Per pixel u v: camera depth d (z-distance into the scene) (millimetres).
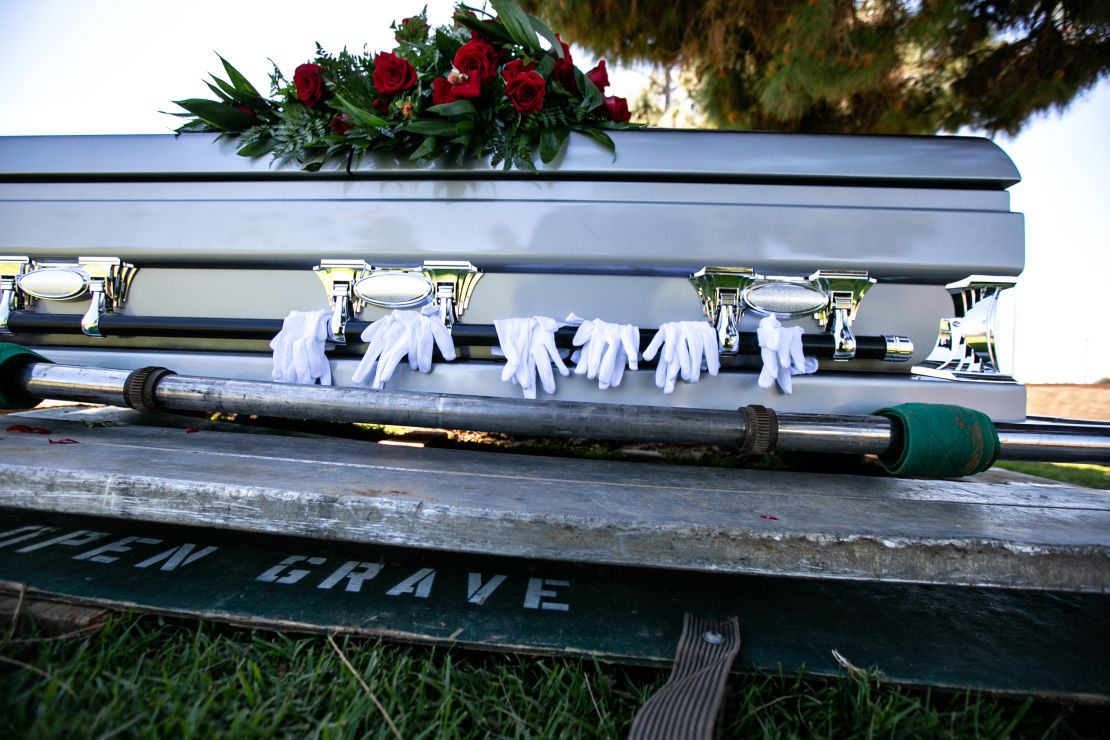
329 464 1284
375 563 1374
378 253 1586
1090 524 1116
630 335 1492
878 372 1589
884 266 1516
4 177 1684
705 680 985
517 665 1164
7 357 1472
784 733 1011
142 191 1649
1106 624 1296
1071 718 1106
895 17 3701
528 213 1546
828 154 1535
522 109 1503
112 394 1452
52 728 848
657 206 1529
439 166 1558
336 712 971
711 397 1545
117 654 1059
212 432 1653
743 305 1541
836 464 1943
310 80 1586
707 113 4957
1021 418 1520
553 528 1017
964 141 1559
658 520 1020
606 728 976
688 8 4336
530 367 1489
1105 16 3562
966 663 1133
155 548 1391
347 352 1656
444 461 1405
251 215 1608
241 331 1621
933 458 1304
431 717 993
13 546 1371
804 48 3742
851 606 1337
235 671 1068
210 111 1603
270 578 1272
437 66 1638
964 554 1004
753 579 1434
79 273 1654
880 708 1060
